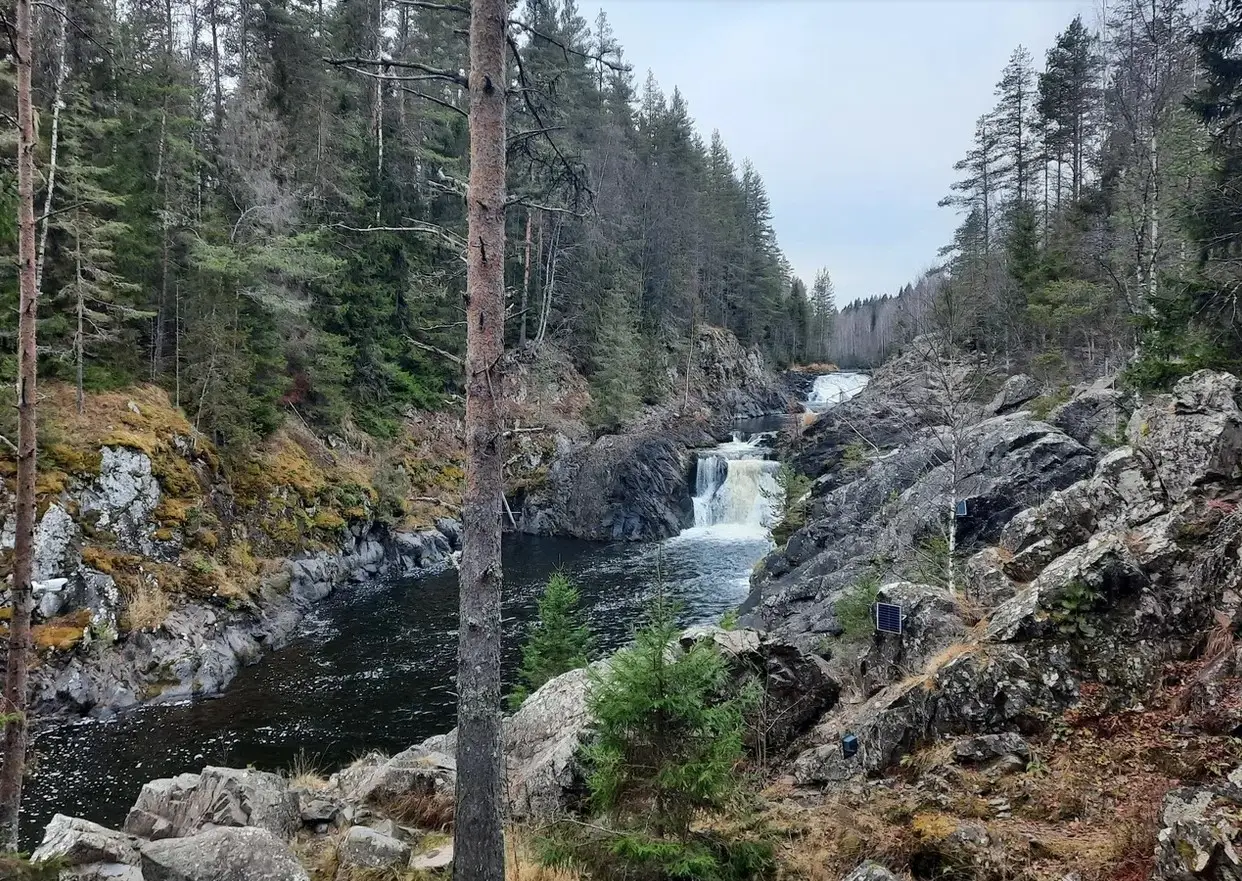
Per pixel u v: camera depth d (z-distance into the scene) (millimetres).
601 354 52500
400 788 9812
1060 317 28547
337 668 20891
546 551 37156
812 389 79500
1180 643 7875
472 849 6277
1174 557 8594
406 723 17359
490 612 6414
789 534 28750
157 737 16375
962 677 8328
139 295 26203
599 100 54250
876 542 21094
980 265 42344
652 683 6469
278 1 33781
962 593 11852
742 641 11133
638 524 40688
